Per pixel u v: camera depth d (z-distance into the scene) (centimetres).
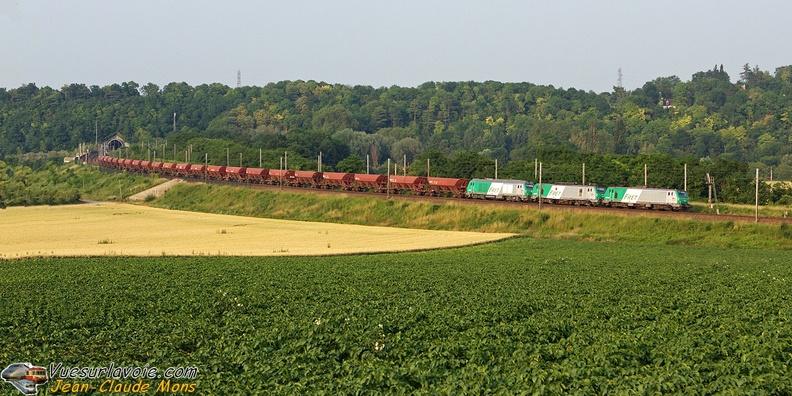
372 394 2256
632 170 12025
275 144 19125
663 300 4138
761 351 2691
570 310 3797
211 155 18612
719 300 4131
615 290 4594
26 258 6688
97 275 5469
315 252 7381
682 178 11062
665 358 2708
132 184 16838
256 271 5769
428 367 2580
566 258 6675
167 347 3005
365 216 10625
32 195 14762
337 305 4012
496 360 2684
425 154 14738
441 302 4106
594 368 2484
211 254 7169
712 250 7219
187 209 13488
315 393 2258
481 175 13162
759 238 7475
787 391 2305
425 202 10344
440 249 7606
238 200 13050
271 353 2855
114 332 3312
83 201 15450
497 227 9162
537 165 13138
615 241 8044
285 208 11881
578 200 9962
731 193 10662
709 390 2288
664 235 7950
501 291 4553
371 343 2950
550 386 2272
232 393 2331
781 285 4741
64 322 3594
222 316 3772
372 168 19338
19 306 4034
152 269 5850
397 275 5444
